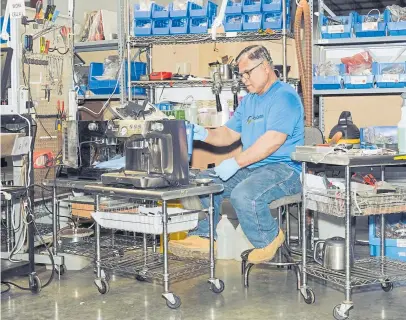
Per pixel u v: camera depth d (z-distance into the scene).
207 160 5.19
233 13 4.80
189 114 5.13
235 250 4.41
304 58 4.88
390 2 10.56
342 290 3.66
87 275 4.09
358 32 4.77
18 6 3.85
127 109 3.58
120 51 5.20
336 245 3.43
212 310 3.35
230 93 5.29
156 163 3.47
